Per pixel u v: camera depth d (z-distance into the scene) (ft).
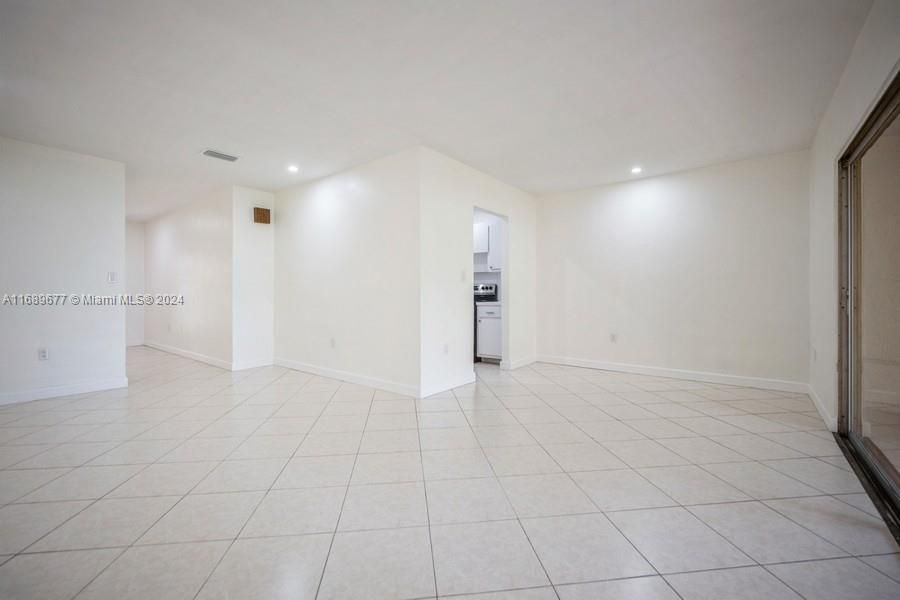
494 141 11.13
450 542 5.02
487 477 6.78
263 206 16.38
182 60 7.25
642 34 6.52
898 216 6.68
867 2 5.78
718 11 5.96
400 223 11.94
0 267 10.87
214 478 6.72
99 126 10.10
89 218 12.27
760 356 12.57
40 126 10.11
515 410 10.53
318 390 12.57
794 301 11.98
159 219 21.04
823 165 9.68
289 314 16.05
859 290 8.15
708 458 7.51
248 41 6.72
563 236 16.74
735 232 12.90
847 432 8.57
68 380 12.01
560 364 16.85
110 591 4.17
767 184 12.32
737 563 4.62
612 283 15.47
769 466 7.15
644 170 13.73
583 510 5.75
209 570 4.50
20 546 4.89
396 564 4.62
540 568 4.56
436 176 12.04
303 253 15.38
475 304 18.04
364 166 12.94
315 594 4.15
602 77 7.84
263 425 9.38
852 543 4.96
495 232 18.29
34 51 6.93
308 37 6.62
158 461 7.38
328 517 5.58
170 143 11.21
